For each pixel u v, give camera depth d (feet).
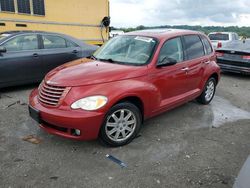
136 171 11.71
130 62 15.30
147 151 13.39
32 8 29.01
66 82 12.82
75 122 12.12
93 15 34.76
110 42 18.12
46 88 13.32
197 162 12.55
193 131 15.93
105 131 13.01
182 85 17.25
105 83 13.01
